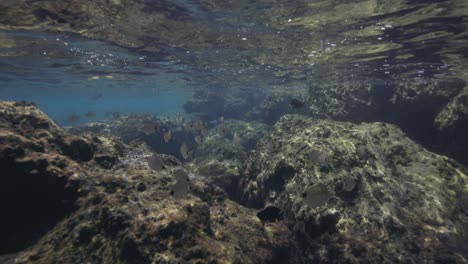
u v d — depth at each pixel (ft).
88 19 39.63
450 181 30.99
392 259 20.71
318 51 49.70
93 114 66.59
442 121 40.01
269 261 20.95
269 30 41.39
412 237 22.16
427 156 33.94
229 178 38.34
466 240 22.79
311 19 36.55
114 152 25.90
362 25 37.06
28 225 19.85
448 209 25.64
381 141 36.94
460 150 38.55
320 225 23.20
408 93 46.03
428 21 33.83
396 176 31.50
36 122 22.57
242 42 48.32
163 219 17.56
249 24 39.52
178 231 17.24
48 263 16.53
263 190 30.09
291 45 47.83
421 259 20.81
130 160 25.45
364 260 20.76
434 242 22.08
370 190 25.14
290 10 34.30
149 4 34.55
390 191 25.59
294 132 37.11
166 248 16.37
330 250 21.97
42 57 64.23
